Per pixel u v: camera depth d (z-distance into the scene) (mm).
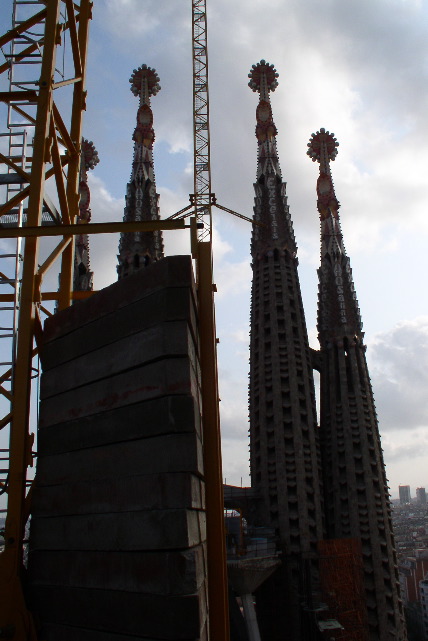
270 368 89562
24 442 16094
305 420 87062
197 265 17531
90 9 24922
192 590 12242
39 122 18844
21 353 16656
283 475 82125
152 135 112875
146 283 14898
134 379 14453
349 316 98000
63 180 20812
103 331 15602
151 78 117188
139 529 13070
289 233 99812
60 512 15023
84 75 24094
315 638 72188
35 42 20516
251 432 88938
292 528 79812
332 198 107438
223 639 13859
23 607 14469
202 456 14742
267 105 109188
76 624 13867
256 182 104750
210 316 16875
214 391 16094
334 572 77062
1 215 18953
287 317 92375
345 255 104438
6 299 19094
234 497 83062
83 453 15062
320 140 112500
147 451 13602
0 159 18984
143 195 105812
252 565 69812
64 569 14523
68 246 21844
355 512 83438
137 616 12617
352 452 87750
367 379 94750
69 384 16109
